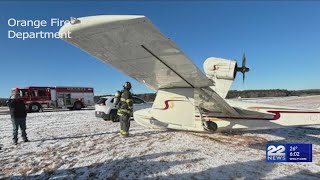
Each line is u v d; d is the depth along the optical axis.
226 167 4.84
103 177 4.41
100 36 3.41
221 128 7.73
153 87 6.87
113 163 5.17
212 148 6.28
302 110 7.12
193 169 4.73
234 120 7.62
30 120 14.32
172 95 6.89
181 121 6.85
